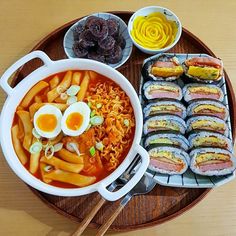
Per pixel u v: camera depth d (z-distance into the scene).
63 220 0.31
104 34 0.33
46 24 0.38
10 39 0.38
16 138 0.31
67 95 0.32
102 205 0.30
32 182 0.29
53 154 0.31
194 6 0.39
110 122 0.31
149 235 0.31
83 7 0.39
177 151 0.32
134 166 0.30
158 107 0.34
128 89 0.31
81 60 0.32
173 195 0.31
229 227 0.31
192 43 0.36
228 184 0.32
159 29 0.36
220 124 0.33
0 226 0.31
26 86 0.31
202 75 0.34
